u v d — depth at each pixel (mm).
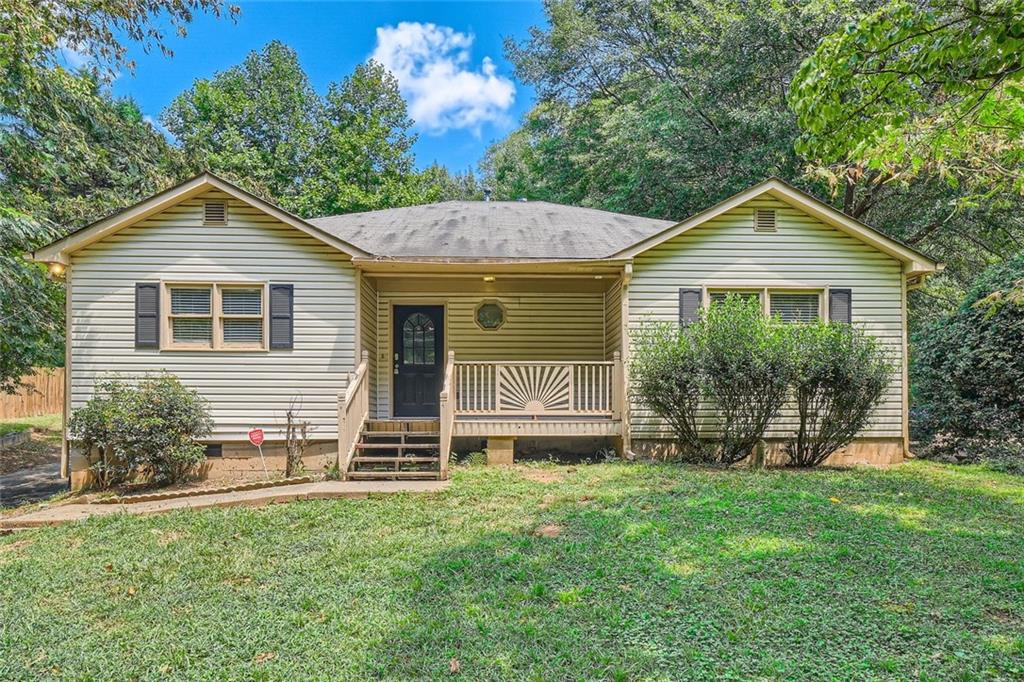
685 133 17531
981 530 5586
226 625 3869
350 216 12734
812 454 8969
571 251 9969
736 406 8578
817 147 4715
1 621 4012
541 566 4758
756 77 17000
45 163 11898
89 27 9328
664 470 8211
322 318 9383
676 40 20766
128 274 9086
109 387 8758
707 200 17750
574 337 11336
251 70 30797
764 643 3457
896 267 9742
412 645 3553
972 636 3523
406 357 11242
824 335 8555
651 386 8953
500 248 10086
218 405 9180
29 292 10711
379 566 4848
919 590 4168
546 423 9227
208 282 9188
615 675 3166
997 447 9250
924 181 14969
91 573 4859
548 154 27047
